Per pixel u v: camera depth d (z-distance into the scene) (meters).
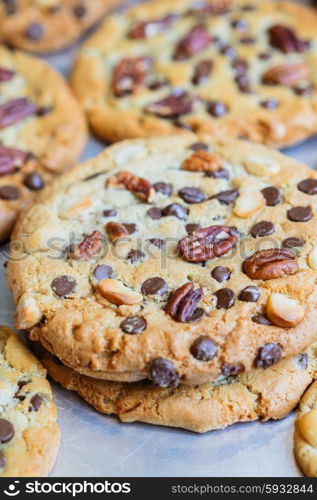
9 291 0.45
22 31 0.57
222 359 0.38
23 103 0.52
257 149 0.46
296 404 0.40
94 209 0.44
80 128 0.51
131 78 0.54
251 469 0.39
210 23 0.57
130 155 0.46
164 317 0.39
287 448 0.39
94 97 0.54
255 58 0.55
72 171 0.46
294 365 0.40
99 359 0.39
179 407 0.39
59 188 0.45
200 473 0.39
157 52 0.55
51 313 0.40
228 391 0.40
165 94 0.53
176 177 0.45
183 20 0.58
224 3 0.58
